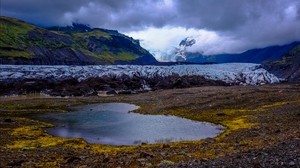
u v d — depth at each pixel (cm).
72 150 3872
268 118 5891
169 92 11288
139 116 7125
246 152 2753
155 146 4081
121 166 2783
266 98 8562
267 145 3198
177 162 2773
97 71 18275
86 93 12288
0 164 3003
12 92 11894
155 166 2598
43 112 7838
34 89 12369
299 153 2434
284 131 4381
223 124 5866
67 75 15338
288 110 6431
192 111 7400
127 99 10131
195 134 5147
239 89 11275
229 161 2427
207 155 3180
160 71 19288
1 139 4647
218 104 8019
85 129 5703
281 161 2247
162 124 6097
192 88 12612
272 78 19200
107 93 12475
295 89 10894
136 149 3897
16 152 3678
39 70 17812
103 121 6550
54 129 5719
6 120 6219
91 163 2978
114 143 4575
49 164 3011
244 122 5841
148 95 10900
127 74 16275
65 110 8175
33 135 5025
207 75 17975
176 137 4934
